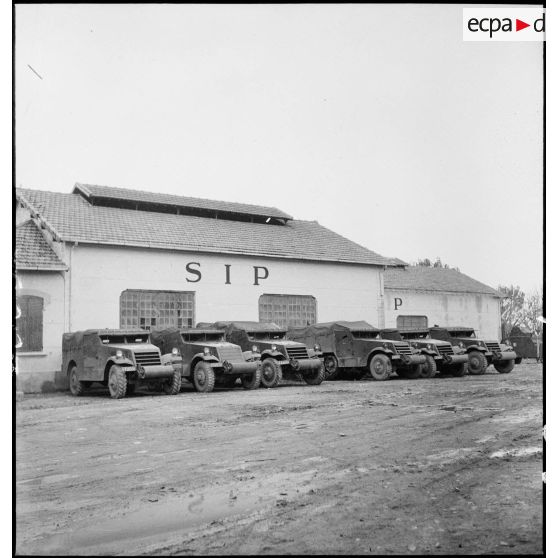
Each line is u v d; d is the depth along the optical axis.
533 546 3.93
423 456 6.57
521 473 5.77
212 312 19.62
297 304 22.03
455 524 4.38
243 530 4.39
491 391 13.52
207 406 11.58
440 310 27.70
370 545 4.02
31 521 4.69
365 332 18.52
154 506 5.02
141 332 14.82
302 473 5.95
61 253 16.67
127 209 20.81
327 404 11.41
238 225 23.12
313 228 26.20
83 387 14.80
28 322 15.93
